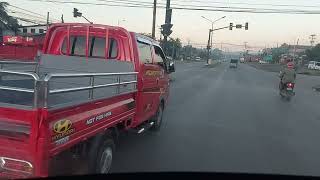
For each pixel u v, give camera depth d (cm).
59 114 501
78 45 922
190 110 1572
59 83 664
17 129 472
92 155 600
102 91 640
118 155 820
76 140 546
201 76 4166
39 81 463
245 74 5397
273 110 1705
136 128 912
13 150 479
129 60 880
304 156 897
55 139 492
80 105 553
